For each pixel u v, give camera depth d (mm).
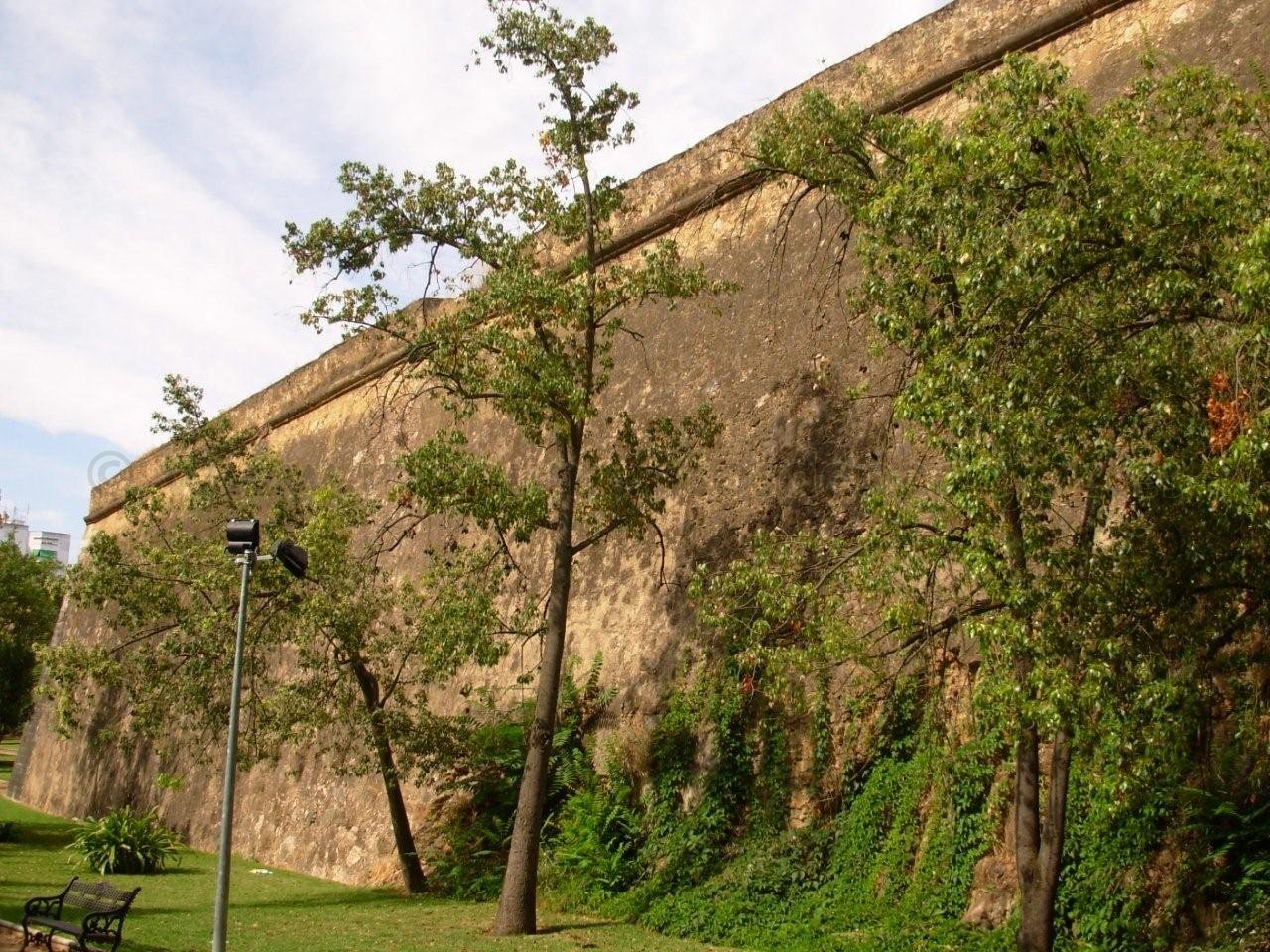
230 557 13328
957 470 6676
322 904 12695
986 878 9023
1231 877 7625
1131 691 6316
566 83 11547
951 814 9453
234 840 18578
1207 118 7230
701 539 13008
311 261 12047
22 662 23438
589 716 13359
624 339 15492
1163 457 6336
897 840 9766
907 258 7617
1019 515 7035
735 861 10867
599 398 15414
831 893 9938
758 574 8992
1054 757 7289
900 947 8836
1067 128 6578
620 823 12133
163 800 21141
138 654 14633
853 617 10758
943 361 6742
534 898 10625
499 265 11734
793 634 10836
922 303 7531
